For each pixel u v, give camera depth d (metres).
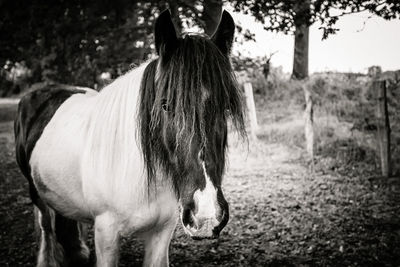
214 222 1.63
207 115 1.66
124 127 2.18
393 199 4.90
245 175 6.43
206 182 1.66
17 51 5.97
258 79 13.01
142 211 2.15
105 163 2.21
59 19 5.70
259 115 11.38
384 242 3.68
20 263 3.47
